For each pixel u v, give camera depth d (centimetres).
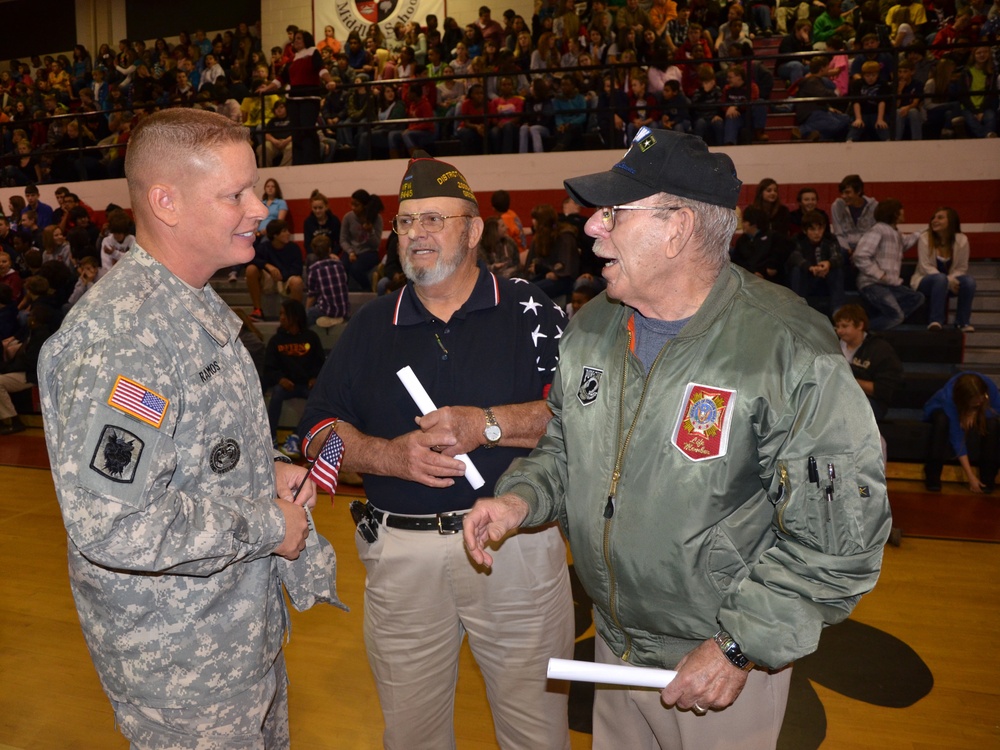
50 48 1536
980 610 361
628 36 930
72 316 140
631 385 149
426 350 204
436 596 202
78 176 1123
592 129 878
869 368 588
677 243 139
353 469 201
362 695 291
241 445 155
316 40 1341
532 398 208
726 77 873
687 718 150
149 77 1241
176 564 136
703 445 138
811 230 702
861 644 327
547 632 204
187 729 154
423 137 948
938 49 802
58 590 390
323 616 352
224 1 1420
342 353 212
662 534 142
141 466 133
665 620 146
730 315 141
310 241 893
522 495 158
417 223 194
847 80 872
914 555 433
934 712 278
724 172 140
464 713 281
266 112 1096
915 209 805
